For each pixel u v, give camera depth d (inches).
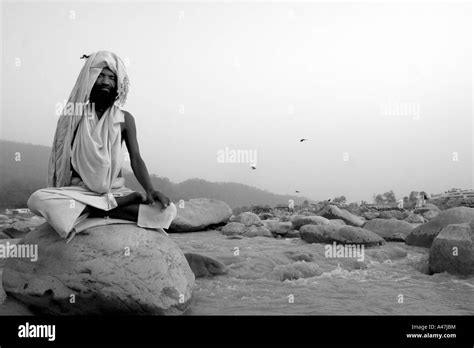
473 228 217.5
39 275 150.5
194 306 160.9
